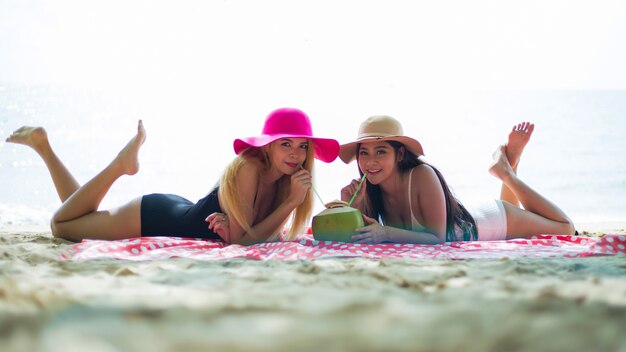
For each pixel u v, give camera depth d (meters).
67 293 1.89
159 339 1.33
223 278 2.38
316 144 4.17
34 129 4.61
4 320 1.46
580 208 10.24
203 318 1.54
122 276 2.47
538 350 1.30
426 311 1.63
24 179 11.89
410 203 4.14
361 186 4.30
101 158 16.30
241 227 3.91
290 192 4.07
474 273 2.51
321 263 2.86
